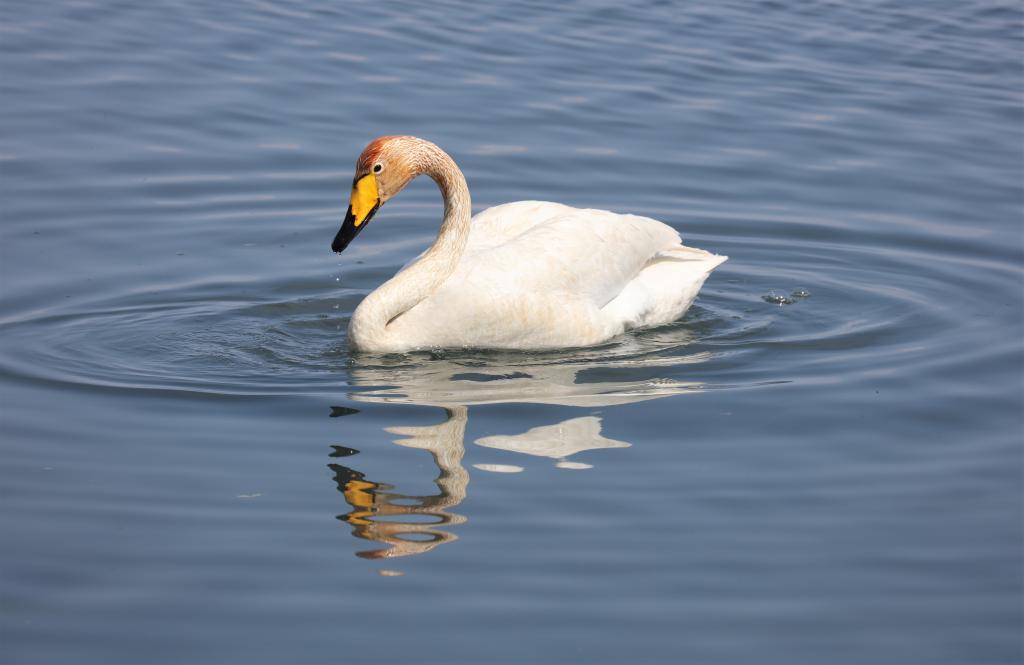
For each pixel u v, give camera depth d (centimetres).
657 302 1581
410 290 1475
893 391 1368
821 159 2059
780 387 1383
